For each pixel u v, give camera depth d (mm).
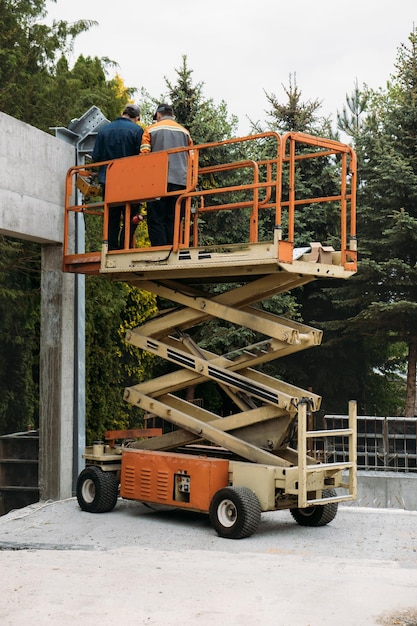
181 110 20359
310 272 8352
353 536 8367
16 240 13461
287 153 21125
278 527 8859
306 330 8672
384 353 22391
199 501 8562
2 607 4922
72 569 5934
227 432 9172
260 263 8094
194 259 8648
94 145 10414
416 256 19797
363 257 19797
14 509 10844
